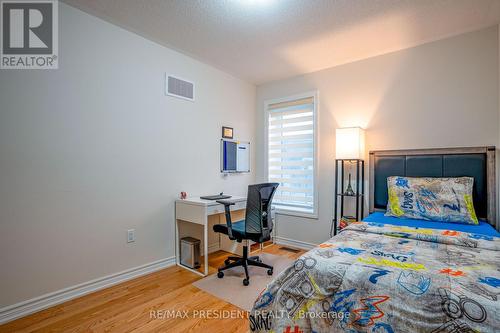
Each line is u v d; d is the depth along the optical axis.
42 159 1.92
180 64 2.88
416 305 1.03
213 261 2.95
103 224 2.26
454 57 2.46
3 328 1.69
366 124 2.96
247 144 3.79
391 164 2.75
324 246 1.57
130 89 2.45
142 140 2.54
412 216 2.36
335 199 2.90
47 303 1.93
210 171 3.24
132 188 2.46
